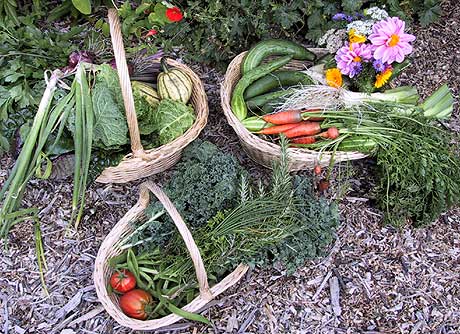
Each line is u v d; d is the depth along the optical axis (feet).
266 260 6.51
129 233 6.60
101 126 6.39
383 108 7.22
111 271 6.42
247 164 7.82
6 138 6.99
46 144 6.57
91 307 6.64
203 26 8.37
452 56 9.25
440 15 9.47
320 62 7.95
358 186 7.72
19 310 6.61
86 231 7.22
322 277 6.95
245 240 6.28
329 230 6.72
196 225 6.58
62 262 6.97
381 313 6.75
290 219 6.51
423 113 7.31
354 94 7.30
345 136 7.02
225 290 6.75
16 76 6.97
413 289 6.95
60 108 6.19
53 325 6.50
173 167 7.72
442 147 7.07
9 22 7.70
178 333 6.46
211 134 8.09
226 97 7.21
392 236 7.36
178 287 6.25
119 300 6.34
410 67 9.05
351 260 7.12
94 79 6.75
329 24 8.33
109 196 7.48
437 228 7.48
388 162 6.89
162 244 6.57
